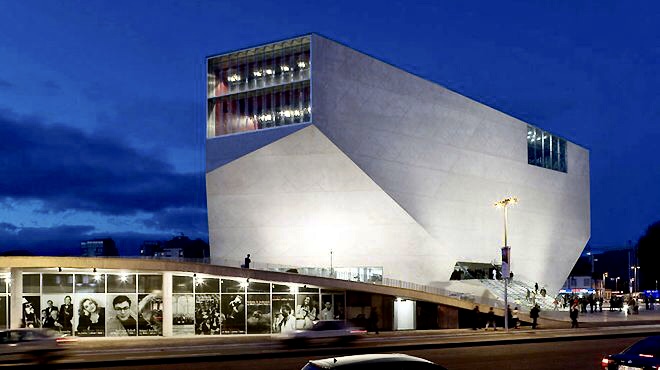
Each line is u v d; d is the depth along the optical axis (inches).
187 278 1625.2
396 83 2373.3
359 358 414.9
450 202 2524.6
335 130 2186.3
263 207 2289.6
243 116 2281.0
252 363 916.6
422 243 2386.8
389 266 2322.8
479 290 2447.1
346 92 2228.1
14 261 1437.0
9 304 1498.5
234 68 2317.9
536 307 1823.3
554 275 3120.1
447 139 2536.9
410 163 2384.4
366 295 1851.6
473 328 1836.9
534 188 2977.4
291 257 2308.1
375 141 2283.5
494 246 2728.8
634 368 557.3
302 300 1750.7
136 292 1576.0
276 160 2224.4
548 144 3110.2
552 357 960.3
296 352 1063.0
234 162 2263.8
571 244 3230.8
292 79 2207.2
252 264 2046.0
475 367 840.3
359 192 2249.0
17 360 983.6
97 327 1539.1
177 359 954.1
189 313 1617.9
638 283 5162.4
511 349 1099.9
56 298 1518.2
